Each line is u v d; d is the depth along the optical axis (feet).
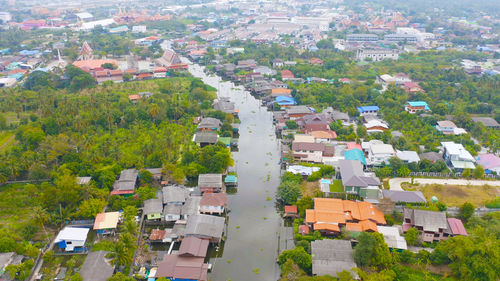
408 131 624.59
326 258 345.51
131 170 494.18
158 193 468.75
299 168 508.53
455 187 470.80
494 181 488.85
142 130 623.36
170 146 544.62
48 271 347.77
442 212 386.52
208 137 588.50
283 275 335.67
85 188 434.30
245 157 582.35
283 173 532.32
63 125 597.93
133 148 564.30
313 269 336.08
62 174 467.52
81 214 412.16
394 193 431.02
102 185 464.24
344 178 449.48
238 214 447.83
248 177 526.16
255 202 470.39
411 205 425.28
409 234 372.99
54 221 403.95
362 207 415.03
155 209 422.41
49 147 521.24
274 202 470.80
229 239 405.39
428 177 500.33
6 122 634.43
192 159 525.34
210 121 635.25
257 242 401.08
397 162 500.33
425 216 383.45
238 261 374.84
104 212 431.84
